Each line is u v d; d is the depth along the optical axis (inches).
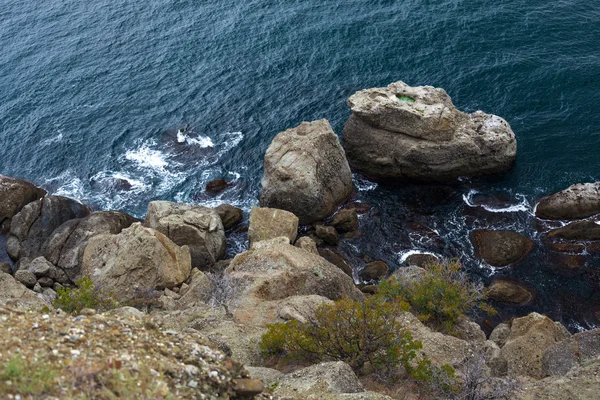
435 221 2060.8
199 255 1919.3
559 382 1047.0
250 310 1401.3
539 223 1974.7
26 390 538.9
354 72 2677.2
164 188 2310.5
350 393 904.3
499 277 1830.7
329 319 1140.5
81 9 3405.5
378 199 2191.2
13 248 2054.6
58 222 2118.6
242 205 2218.3
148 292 1633.9
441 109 2146.9
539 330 1359.5
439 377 1076.5
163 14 3248.0
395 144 2194.9
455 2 2930.6
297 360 1140.5
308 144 2094.0
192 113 2615.7
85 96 2778.1
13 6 3511.3
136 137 2541.8
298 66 2760.8
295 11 3088.1
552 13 2775.6
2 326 629.0
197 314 1396.4
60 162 2480.3
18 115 2721.5
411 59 2679.6
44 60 3021.7
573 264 1827.0
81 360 595.5
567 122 2276.1
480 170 2169.0
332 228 2022.6
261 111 2578.7
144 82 2807.6
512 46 2637.8
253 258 1640.0
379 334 1123.3
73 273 1891.0
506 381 1055.0
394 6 2987.2
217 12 3186.5
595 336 1250.6
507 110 2368.4
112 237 1812.3
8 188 2242.9
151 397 569.6
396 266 1909.4
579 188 1983.3
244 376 679.7
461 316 1520.7
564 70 2475.4
